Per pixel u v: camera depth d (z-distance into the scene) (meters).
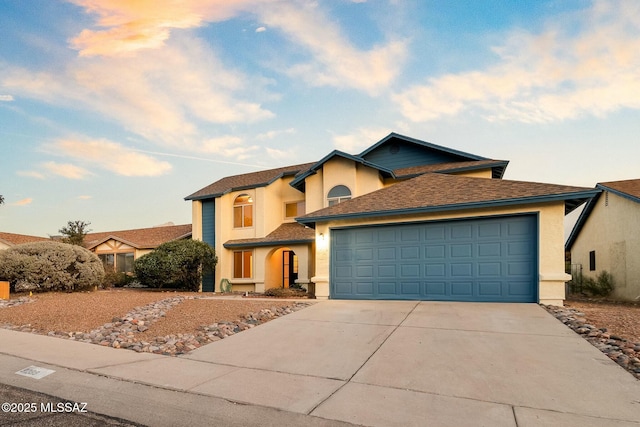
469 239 10.41
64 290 14.52
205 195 20.05
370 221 11.49
